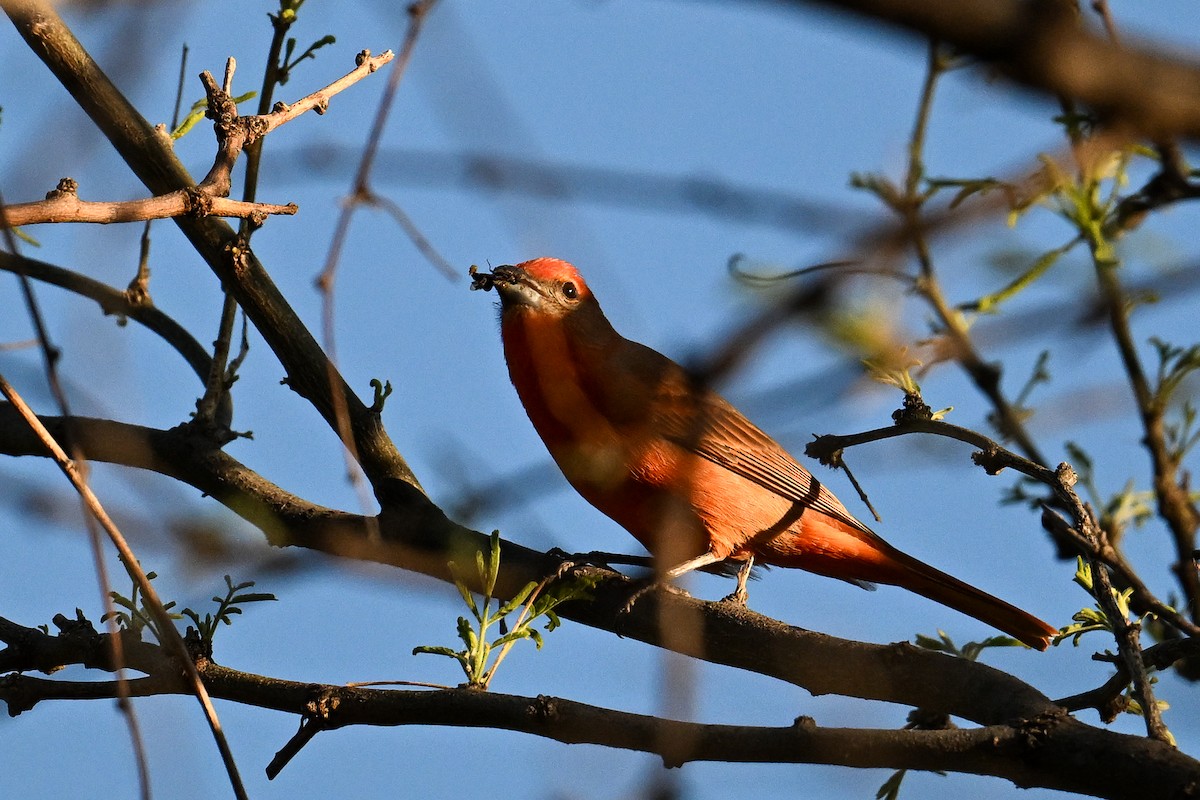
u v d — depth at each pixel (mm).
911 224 4238
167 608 9477
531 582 10000
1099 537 8656
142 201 8125
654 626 10977
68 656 9680
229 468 11734
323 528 11359
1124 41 3441
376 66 9445
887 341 5691
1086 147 5355
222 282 11727
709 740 8188
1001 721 8586
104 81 10922
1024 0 3285
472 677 9117
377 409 11820
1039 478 9133
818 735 8102
